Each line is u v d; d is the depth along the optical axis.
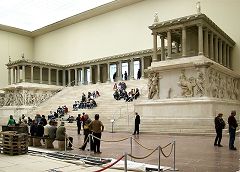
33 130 15.30
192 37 26.23
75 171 8.54
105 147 14.10
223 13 34.69
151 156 11.15
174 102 23.52
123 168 8.77
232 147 12.66
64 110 32.59
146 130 22.02
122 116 26.58
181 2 38.75
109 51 46.69
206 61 22.83
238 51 33.06
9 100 43.62
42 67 45.62
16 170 8.76
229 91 28.28
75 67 46.81
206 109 21.97
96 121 12.27
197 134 19.52
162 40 27.52
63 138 13.22
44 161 10.24
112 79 44.94
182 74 24.11
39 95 43.75
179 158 10.56
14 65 44.53
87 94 38.69
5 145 11.89
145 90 32.28
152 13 41.78
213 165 9.21
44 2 46.81
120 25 45.62
